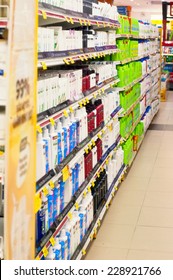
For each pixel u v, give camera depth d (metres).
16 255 2.23
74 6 3.83
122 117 6.34
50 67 4.38
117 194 5.96
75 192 3.86
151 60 10.23
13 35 2.01
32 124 2.37
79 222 3.98
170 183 6.44
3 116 2.15
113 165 5.75
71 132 3.66
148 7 28.38
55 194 3.29
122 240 4.60
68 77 3.64
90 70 4.58
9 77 1.99
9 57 1.99
